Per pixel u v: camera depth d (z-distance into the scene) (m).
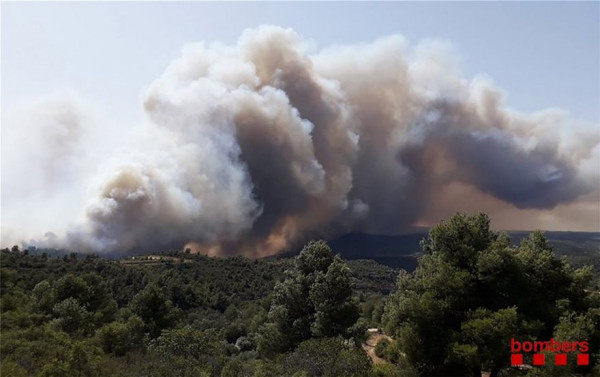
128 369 22.25
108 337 30.06
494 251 23.30
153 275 84.12
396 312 25.77
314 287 30.48
